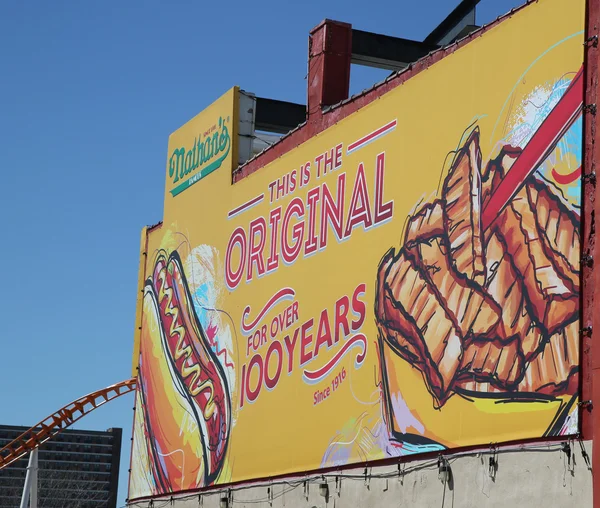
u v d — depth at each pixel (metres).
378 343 27.03
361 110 29.42
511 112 23.38
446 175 25.31
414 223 26.28
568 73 21.88
